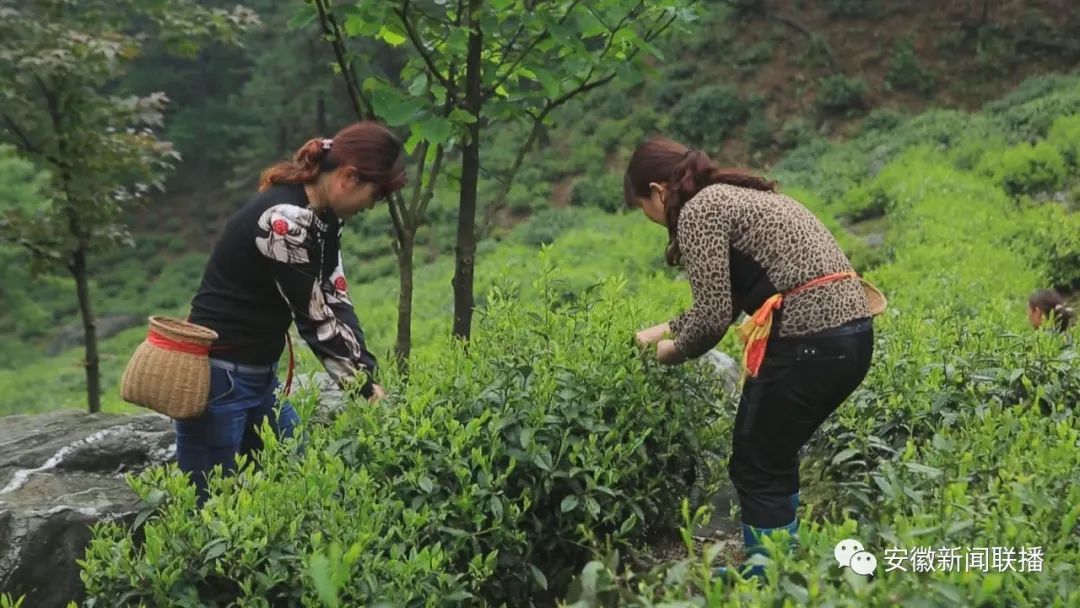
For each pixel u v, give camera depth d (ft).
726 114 77.46
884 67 76.74
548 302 12.81
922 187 49.90
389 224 79.25
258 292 11.18
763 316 10.09
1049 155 49.73
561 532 11.00
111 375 64.18
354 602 8.27
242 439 12.26
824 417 10.56
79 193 24.32
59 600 11.60
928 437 11.82
